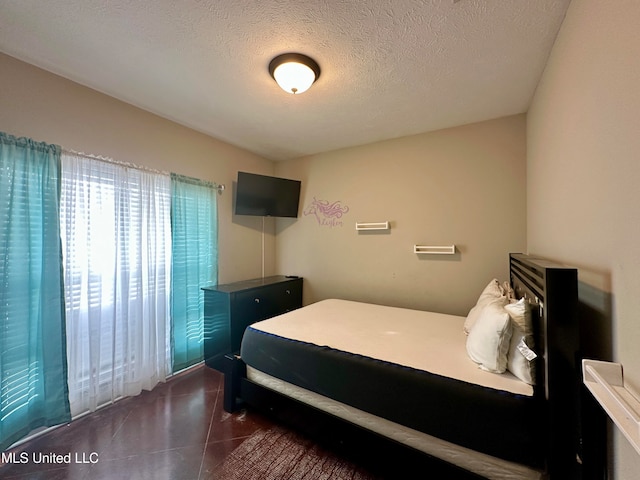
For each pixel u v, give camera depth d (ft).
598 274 3.20
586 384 2.67
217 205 10.02
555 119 4.89
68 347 6.06
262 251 12.07
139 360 7.34
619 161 2.70
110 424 6.11
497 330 4.19
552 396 3.28
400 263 9.73
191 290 8.94
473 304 8.50
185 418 6.34
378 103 7.27
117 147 7.09
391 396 4.42
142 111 7.64
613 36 2.79
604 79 3.00
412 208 9.47
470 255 8.53
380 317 7.77
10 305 5.21
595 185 3.26
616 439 2.76
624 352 2.63
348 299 10.90
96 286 6.53
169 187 8.28
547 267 3.36
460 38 4.88
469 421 3.79
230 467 4.95
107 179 6.79
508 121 7.95
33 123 5.68
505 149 8.00
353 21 4.50
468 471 3.83
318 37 4.88
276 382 6.01
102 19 4.49
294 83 5.76
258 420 6.26
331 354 5.23
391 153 9.90
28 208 5.46
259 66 5.75
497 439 3.59
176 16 4.42
